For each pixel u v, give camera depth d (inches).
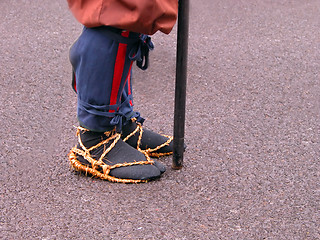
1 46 122.8
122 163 78.9
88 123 77.9
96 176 79.8
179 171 81.2
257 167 82.5
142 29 72.2
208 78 110.7
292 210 73.7
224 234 69.7
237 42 127.5
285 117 97.0
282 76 112.3
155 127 93.4
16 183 78.7
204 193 76.7
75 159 80.7
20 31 130.9
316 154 86.0
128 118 81.7
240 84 108.7
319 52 123.3
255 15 144.5
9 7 146.6
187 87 107.0
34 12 143.4
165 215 72.6
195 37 129.6
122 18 71.6
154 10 71.3
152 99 102.8
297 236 69.6
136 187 77.7
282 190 77.5
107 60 74.7
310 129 93.3
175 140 80.2
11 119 95.3
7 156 85.0
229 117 96.6
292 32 133.8
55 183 78.7
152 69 114.3
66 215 72.6
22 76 110.3
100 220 71.8
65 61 117.1
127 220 71.8
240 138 90.0
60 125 94.1
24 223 71.3
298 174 81.0
